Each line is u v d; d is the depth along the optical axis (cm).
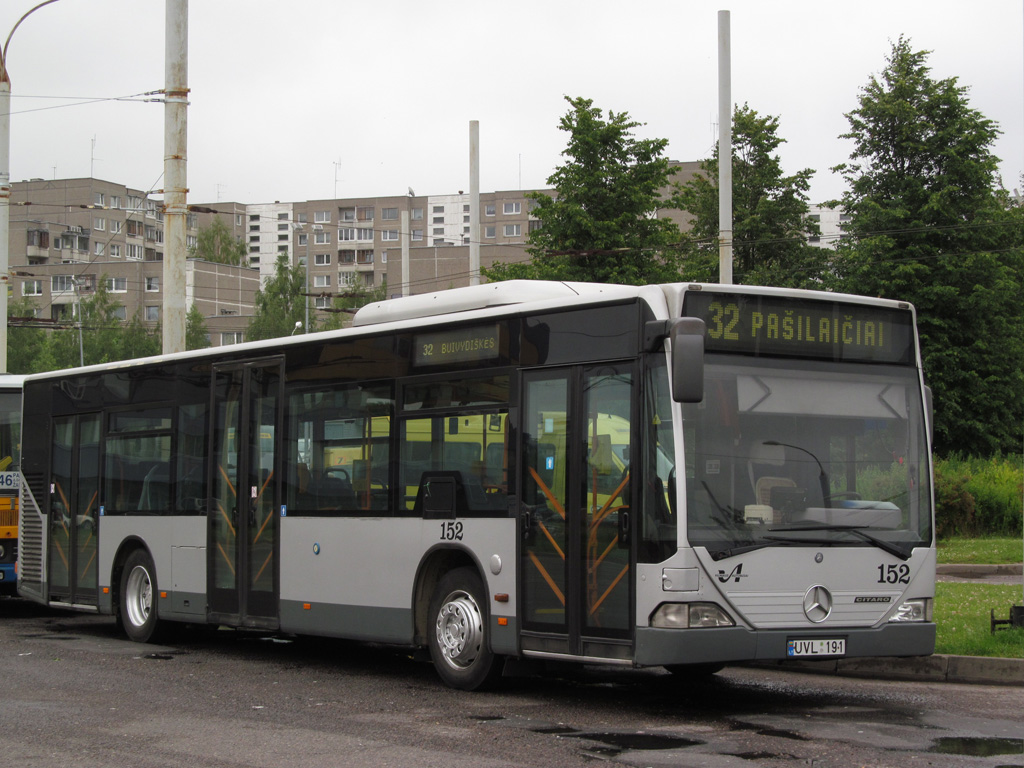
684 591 884
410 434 1127
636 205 3138
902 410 988
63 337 8125
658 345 914
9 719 918
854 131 4131
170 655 1353
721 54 2339
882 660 1145
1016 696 1019
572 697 1023
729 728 868
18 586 1728
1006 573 2169
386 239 13238
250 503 1312
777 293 952
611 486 938
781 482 928
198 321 9725
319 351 1247
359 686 1101
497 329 1055
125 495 1525
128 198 13062
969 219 4028
